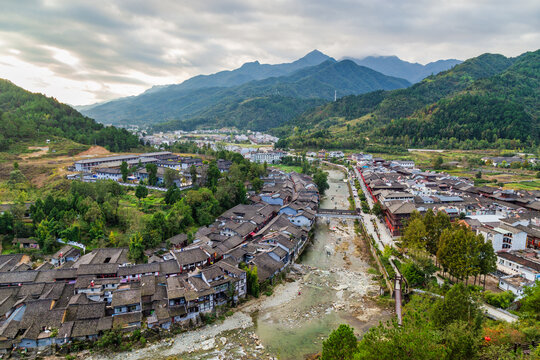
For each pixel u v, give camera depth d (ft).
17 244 326.24
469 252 274.57
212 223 428.56
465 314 189.88
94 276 269.03
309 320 261.24
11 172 499.10
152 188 518.78
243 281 288.10
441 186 626.64
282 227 406.62
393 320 159.94
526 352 158.10
